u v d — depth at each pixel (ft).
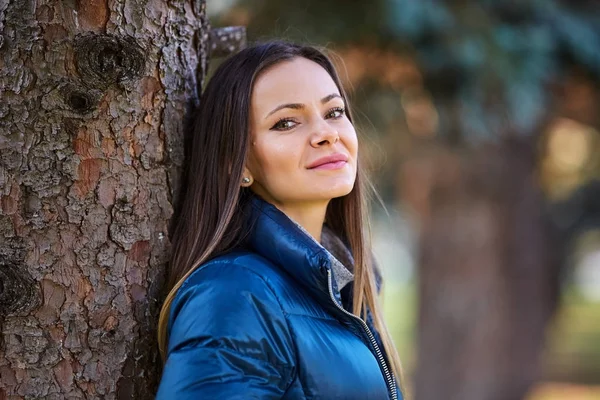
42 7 5.31
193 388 4.62
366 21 12.35
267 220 5.79
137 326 5.63
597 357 48.83
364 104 13.92
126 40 5.49
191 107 6.23
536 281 21.75
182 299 5.23
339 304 5.50
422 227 21.38
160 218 5.81
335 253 7.06
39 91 5.29
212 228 5.81
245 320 4.93
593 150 27.73
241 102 5.89
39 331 5.29
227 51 7.22
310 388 5.04
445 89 13.00
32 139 5.28
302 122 5.97
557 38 14.07
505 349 21.13
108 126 5.49
